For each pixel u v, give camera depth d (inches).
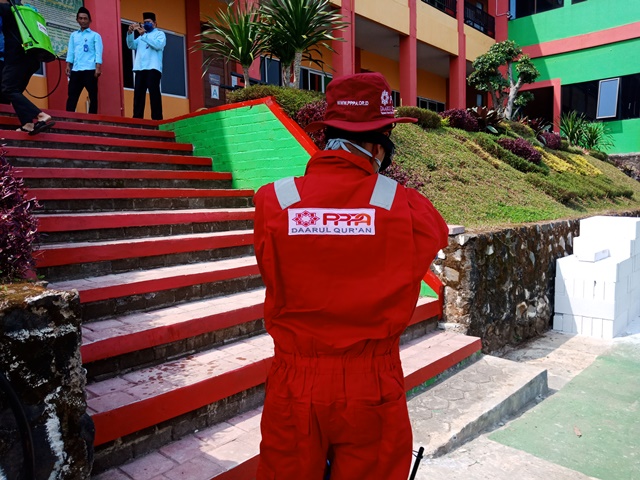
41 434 68.7
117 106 331.9
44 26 202.8
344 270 55.5
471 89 941.2
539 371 169.0
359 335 55.6
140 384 106.3
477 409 140.2
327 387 55.3
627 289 252.2
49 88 340.5
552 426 144.2
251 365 118.8
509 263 218.1
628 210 407.8
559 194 361.4
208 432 107.9
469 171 331.0
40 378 68.5
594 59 807.1
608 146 798.5
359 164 59.6
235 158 244.2
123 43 402.6
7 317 65.2
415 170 289.1
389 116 62.4
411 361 156.9
